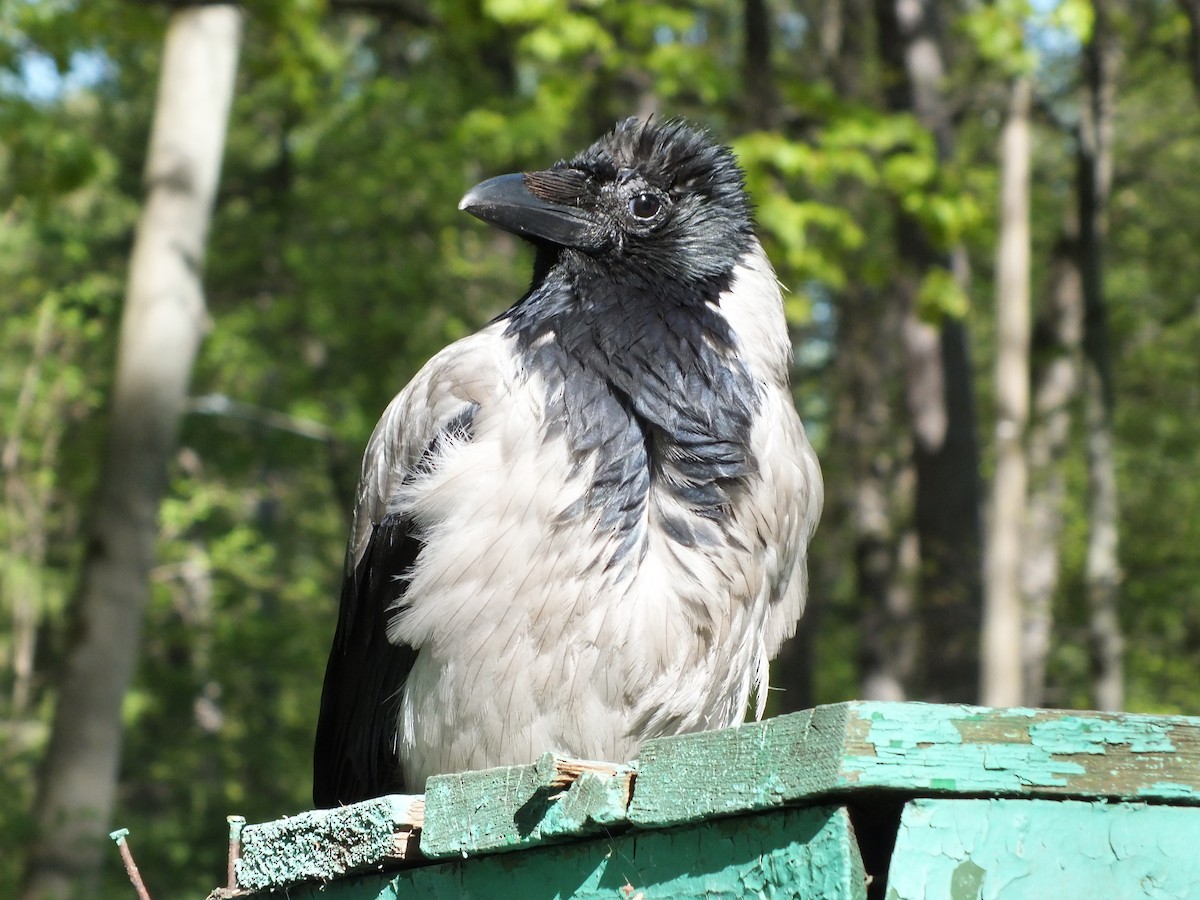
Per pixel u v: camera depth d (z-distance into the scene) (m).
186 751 21.36
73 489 20.38
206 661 22.12
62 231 18.72
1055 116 15.09
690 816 2.62
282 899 3.67
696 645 4.07
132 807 21.19
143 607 11.62
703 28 17.81
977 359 22.27
